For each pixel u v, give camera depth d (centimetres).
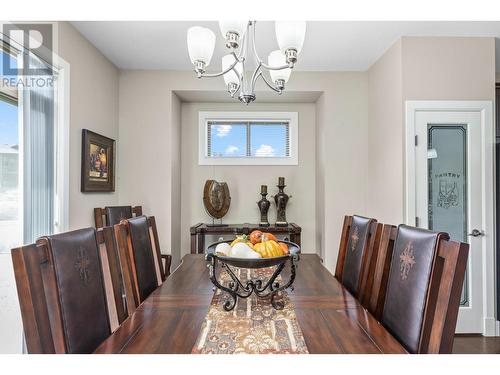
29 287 82
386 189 285
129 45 265
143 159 321
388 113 280
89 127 258
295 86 327
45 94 207
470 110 257
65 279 99
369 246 162
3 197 175
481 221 255
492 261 254
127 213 287
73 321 99
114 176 305
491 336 250
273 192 373
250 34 239
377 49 279
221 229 326
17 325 176
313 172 373
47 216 207
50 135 212
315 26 237
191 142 371
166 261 288
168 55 286
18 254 82
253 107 373
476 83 258
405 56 256
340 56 292
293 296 133
